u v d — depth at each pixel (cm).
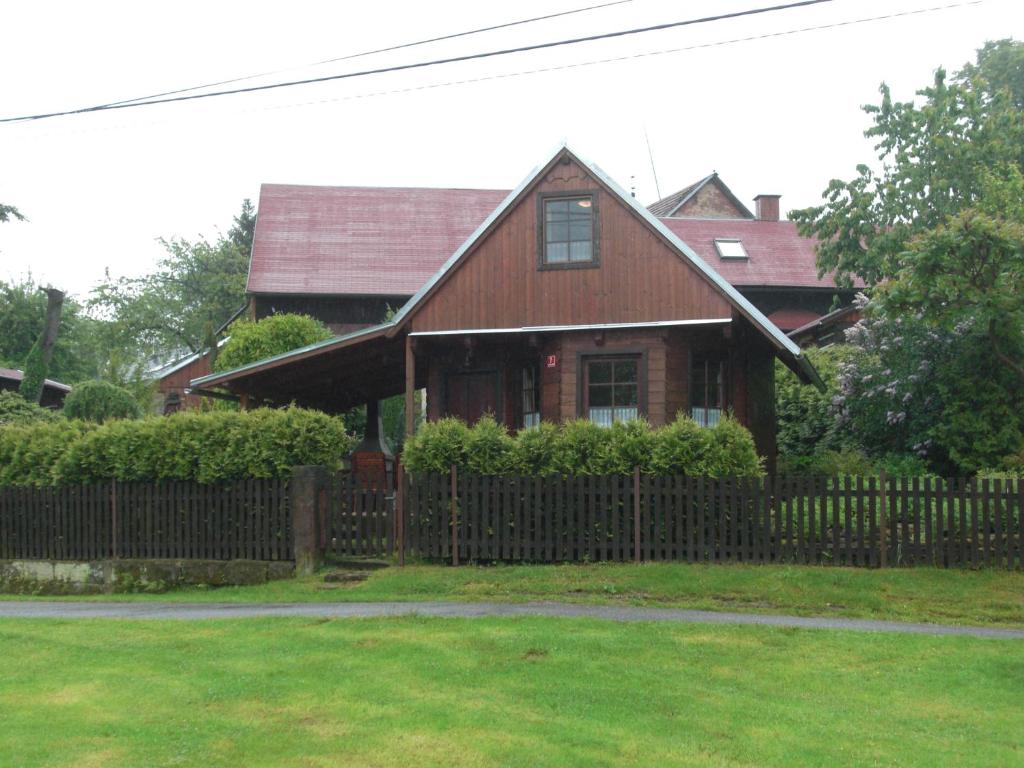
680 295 1789
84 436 1700
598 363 1870
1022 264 1470
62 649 1055
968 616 1215
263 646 1044
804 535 1423
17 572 1650
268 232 3772
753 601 1284
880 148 2942
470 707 822
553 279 1850
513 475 1489
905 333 2088
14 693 883
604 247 1833
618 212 1833
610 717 800
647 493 1460
